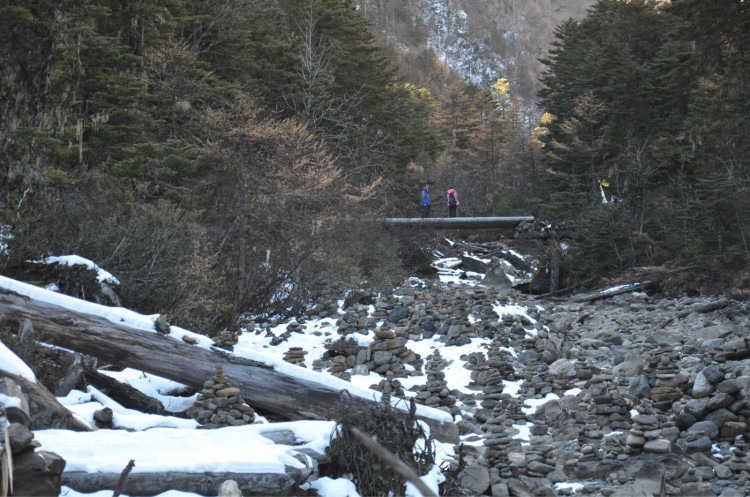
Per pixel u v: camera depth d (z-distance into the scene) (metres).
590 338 15.35
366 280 19.30
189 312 13.27
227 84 21.64
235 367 7.83
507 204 50.97
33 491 3.48
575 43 54.88
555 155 44.34
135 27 20.20
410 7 179.50
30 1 13.97
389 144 36.16
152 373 7.72
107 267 12.20
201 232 14.41
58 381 7.11
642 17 48.72
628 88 39.25
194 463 4.79
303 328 14.78
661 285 23.70
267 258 16.73
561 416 9.63
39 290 7.75
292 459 5.17
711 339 13.70
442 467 6.93
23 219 11.64
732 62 23.03
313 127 28.17
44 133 12.84
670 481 7.26
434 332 14.45
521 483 7.24
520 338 14.16
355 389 8.10
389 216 28.86
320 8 35.59
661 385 9.68
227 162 18.08
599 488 7.25
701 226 23.94
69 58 15.48
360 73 36.97
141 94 19.23
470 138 75.94
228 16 26.30
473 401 10.77
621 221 28.22
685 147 28.61
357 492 5.45
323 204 19.70
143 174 15.76
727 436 8.19
